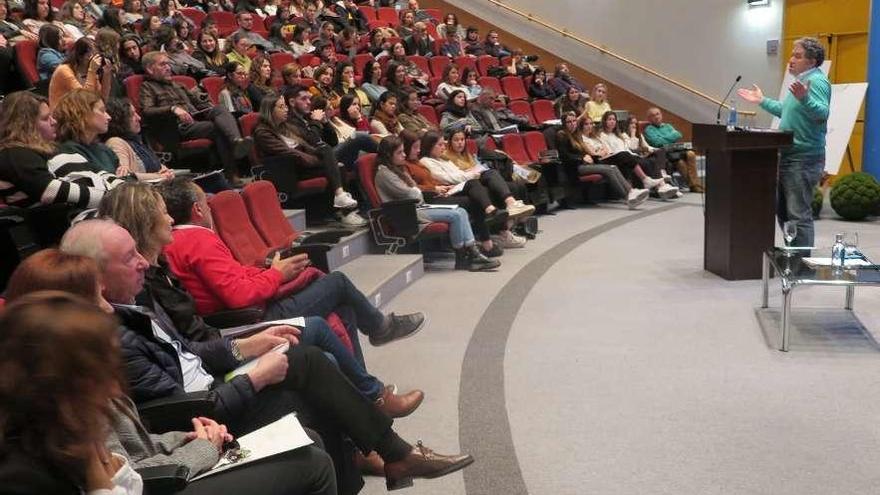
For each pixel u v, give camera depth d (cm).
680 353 332
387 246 502
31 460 97
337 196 510
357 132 569
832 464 230
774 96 1009
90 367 100
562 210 772
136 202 218
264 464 164
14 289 142
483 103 808
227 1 923
